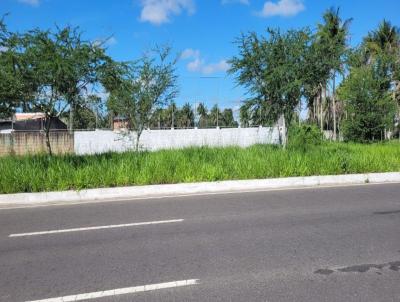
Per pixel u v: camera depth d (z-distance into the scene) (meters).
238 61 19.83
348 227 8.14
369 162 16.16
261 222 8.66
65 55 14.45
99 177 12.99
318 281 5.39
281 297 4.92
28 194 11.92
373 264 5.99
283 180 14.06
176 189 12.99
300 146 22.30
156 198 12.02
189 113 72.62
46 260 6.48
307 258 6.29
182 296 5.02
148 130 31.00
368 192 12.47
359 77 33.31
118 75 15.77
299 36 19.47
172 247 6.98
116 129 30.27
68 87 14.84
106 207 10.82
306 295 4.96
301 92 19.64
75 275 5.80
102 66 15.05
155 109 25.02
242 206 10.48
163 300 4.93
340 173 15.42
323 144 27.89
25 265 6.28
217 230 8.04
